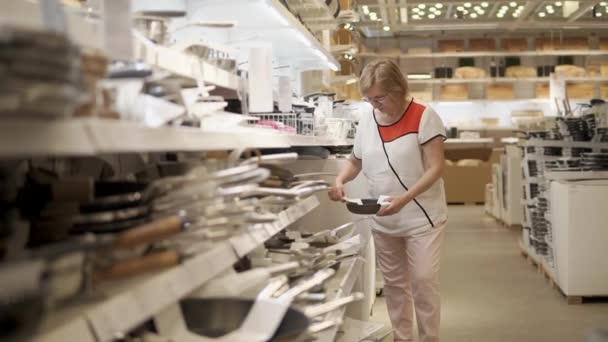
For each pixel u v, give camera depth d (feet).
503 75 44.50
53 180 4.49
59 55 2.74
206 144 4.65
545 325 14.30
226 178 5.48
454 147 45.09
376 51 43.91
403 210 10.65
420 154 10.64
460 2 32.27
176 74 5.83
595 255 16.02
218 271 5.19
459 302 16.56
